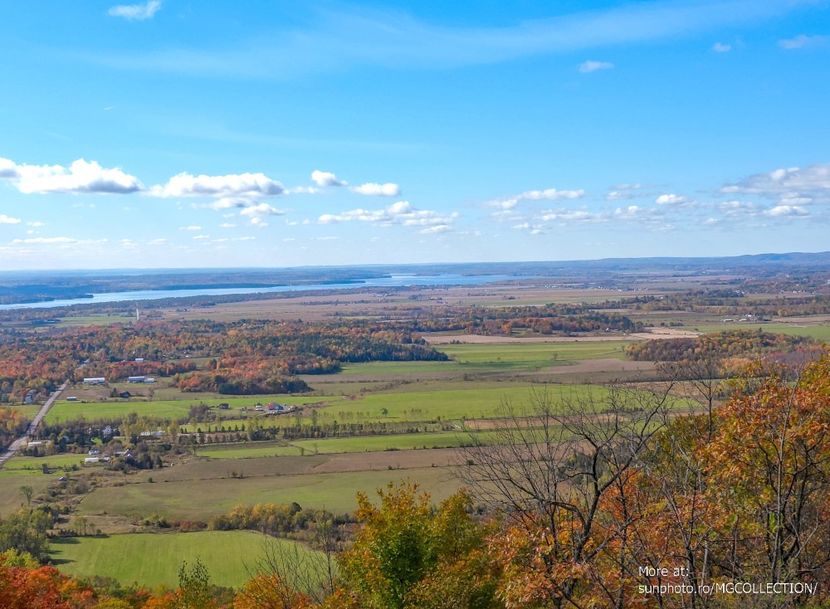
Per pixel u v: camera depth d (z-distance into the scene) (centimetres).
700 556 1688
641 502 1770
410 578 2541
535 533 1723
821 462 1820
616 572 1627
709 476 1798
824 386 1967
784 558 1670
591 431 1817
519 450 1886
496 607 2339
